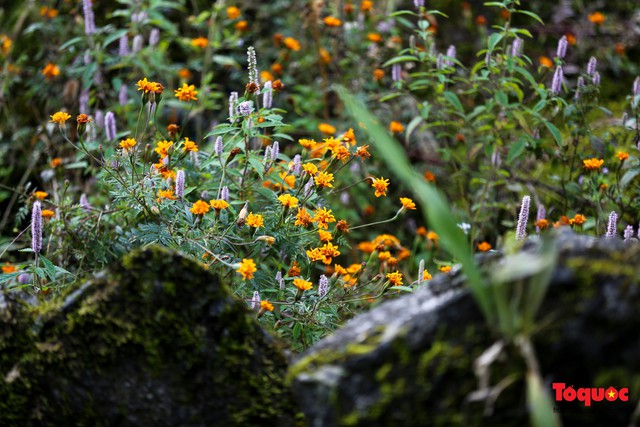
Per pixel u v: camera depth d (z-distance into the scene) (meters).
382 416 2.13
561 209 5.20
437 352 2.12
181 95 3.97
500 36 4.63
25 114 6.56
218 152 3.76
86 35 5.98
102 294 2.54
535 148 4.68
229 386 2.46
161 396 2.47
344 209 5.39
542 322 2.04
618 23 7.36
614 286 2.02
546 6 7.45
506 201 5.35
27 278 3.95
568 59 6.92
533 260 2.07
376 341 2.20
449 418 2.08
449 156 5.23
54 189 4.69
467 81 4.86
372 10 7.14
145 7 6.14
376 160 5.75
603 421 2.04
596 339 2.01
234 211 3.64
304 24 6.48
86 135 5.34
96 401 2.49
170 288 2.53
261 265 3.69
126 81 6.26
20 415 2.53
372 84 6.27
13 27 7.32
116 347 2.50
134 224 3.89
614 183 4.71
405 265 4.83
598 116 6.10
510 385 2.04
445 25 7.16
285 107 6.37
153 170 3.82
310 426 2.23
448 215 2.01
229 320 2.52
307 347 3.33
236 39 6.25
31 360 2.53
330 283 3.53
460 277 2.26
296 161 3.93
